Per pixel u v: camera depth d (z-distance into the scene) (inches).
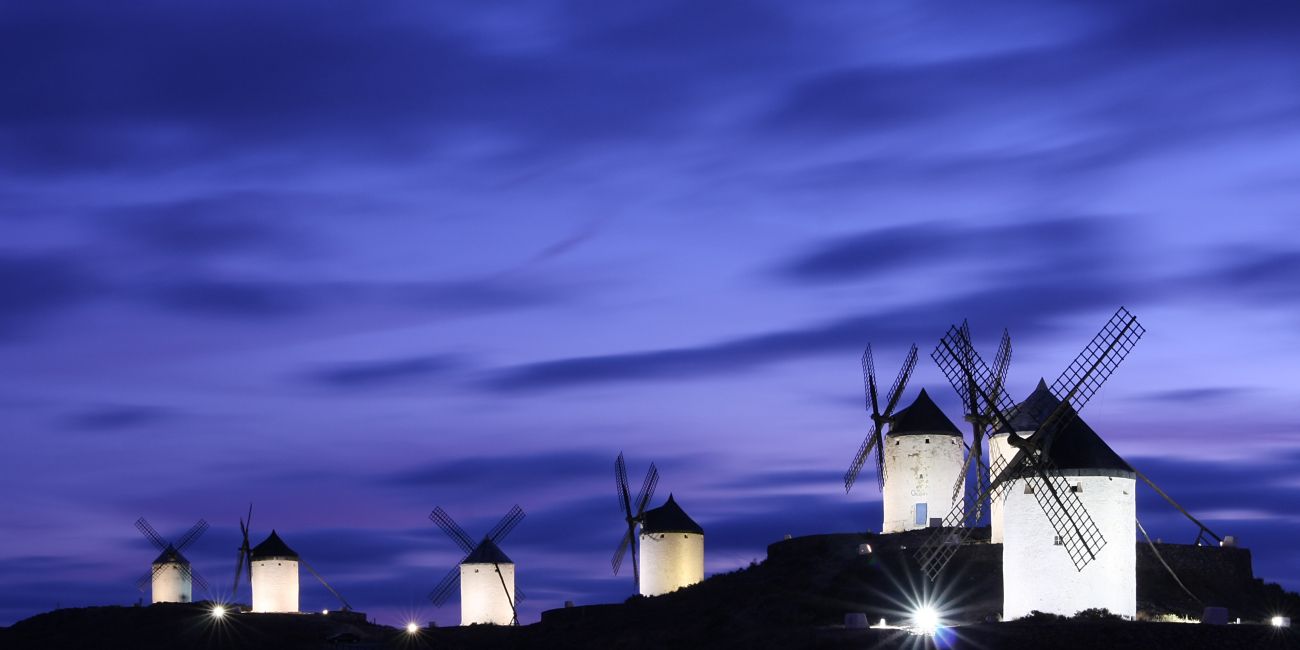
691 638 3383.4
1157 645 2669.8
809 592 3508.9
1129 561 2979.8
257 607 5064.0
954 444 4020.7
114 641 4532.5
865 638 2908.5
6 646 4530.0
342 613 4931.1
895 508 4030.5
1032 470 2992.1
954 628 2878.9
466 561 4869.6
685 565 4576.8
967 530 3523.6
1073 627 2773.1
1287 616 3186.5
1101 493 2955.2
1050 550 2957.7
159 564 5270.7
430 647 4015.8
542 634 3858.3
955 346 3225.9
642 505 4719.5
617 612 3880.4
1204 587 3319.4
